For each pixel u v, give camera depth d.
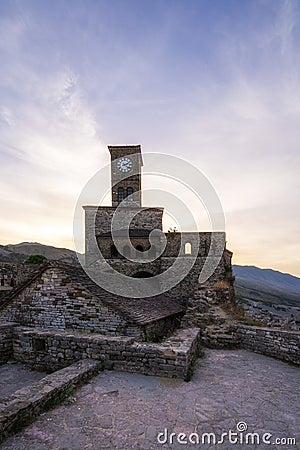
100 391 7.13
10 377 9.20
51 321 12.01
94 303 11.45
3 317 12.87
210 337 12.23
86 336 9.30
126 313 11.09
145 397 6.89
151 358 8.34
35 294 12.39
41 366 9.76
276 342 10.70
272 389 7.66
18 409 5.43
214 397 7.03
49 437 5.16
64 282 11.95
